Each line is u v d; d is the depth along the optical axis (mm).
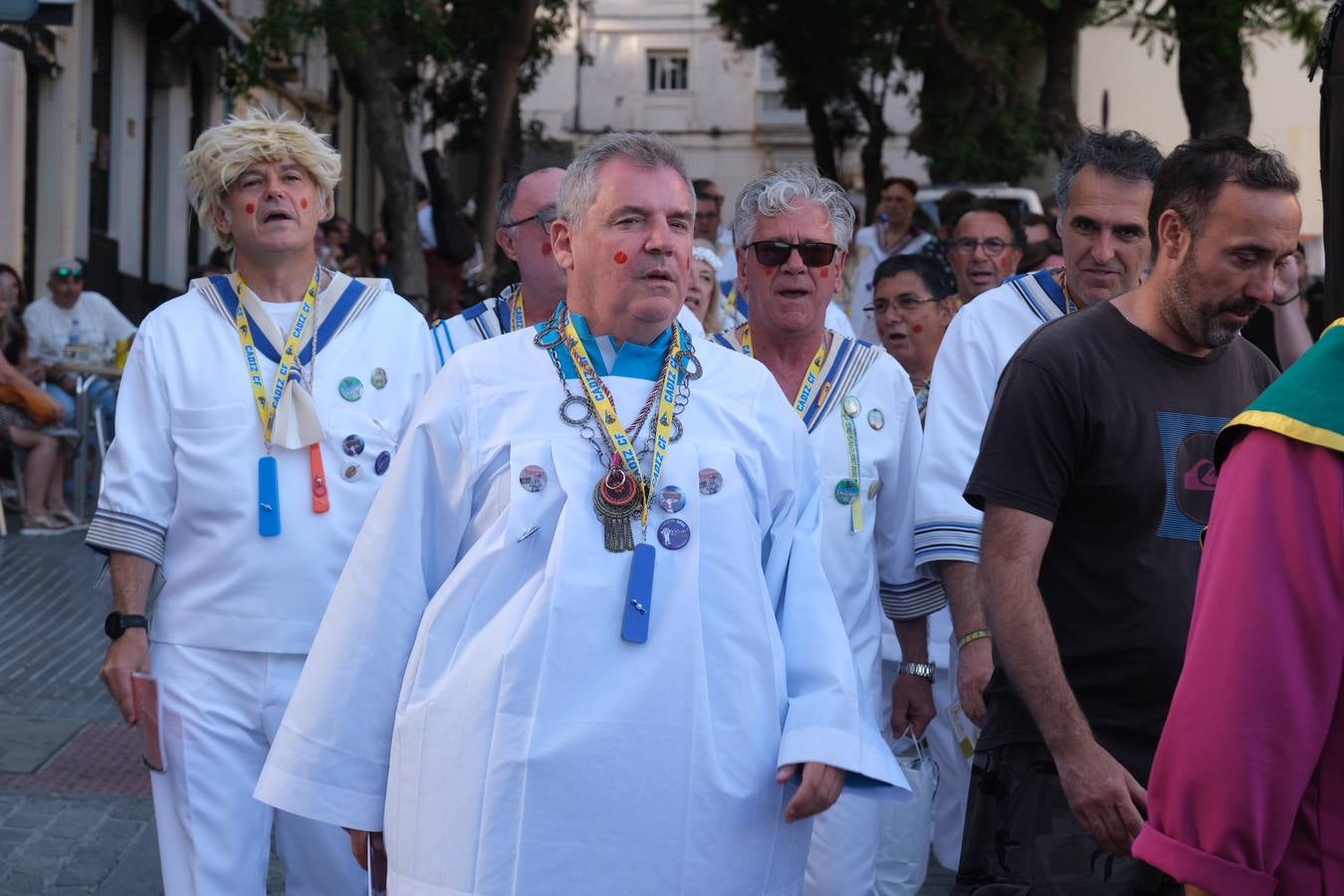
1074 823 3525
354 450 4316
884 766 3092
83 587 9977
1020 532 3465
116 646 4203
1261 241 3307
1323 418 2418
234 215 4383
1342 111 2855
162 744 4219
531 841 2963
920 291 6129
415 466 3178
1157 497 3477
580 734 2982
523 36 20766
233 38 23922
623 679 3012
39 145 17797
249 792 4266
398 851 3082
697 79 49125
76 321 13586
